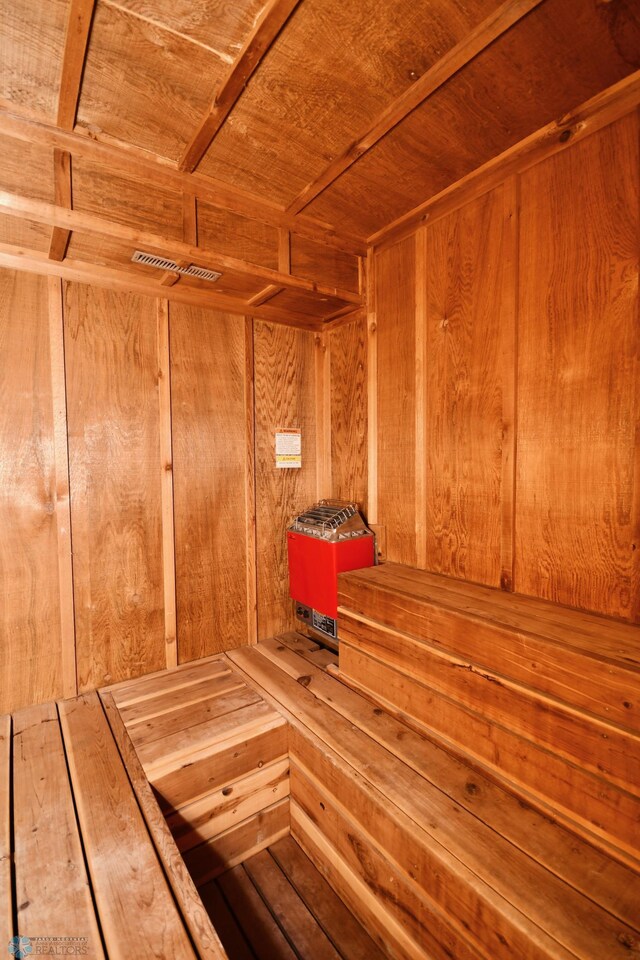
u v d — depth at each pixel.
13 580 1.76
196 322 2.20
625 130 1.36
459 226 1.86
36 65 1.19
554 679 1.19
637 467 1.38
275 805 1.76
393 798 1.30
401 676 1.68
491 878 1.04
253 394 2.40
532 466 1.65
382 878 1.32
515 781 1.29
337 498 2.61
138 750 1.55
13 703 1.78
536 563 1.64
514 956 0.95
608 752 1.08
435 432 2.01
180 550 2.18
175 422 2.15
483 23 1.14
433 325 2.00
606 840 1.09
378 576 1.96
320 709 1.78
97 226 1.49
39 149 1.39
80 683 1.92
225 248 1.78
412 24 1.14
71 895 1.04
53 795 1.35
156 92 1.30
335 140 1.52
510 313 1.69
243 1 1.05
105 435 1.95
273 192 1.81
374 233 2.23
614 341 1.42
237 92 1.29
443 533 1.99
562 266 1.54
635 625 1.35
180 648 2.19
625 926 0.92
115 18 1.08
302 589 2.37
